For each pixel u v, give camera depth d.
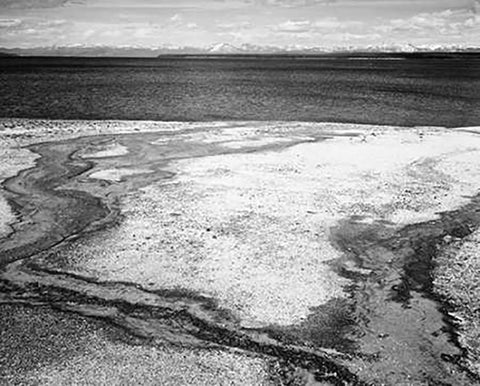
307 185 23.94
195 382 10.59
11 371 10.92
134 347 11.80
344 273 15.34
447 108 56.78
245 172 26.14
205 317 12.99
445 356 11.41
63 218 19.62
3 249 16.86
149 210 20.41
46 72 137.00
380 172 26.41
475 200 22.00
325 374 10.87
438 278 15.07
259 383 10.58
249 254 16.42
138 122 43.16
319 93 73.88
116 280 14.80
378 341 11.98
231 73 138.38
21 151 30.72
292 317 12.95
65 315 13.09
